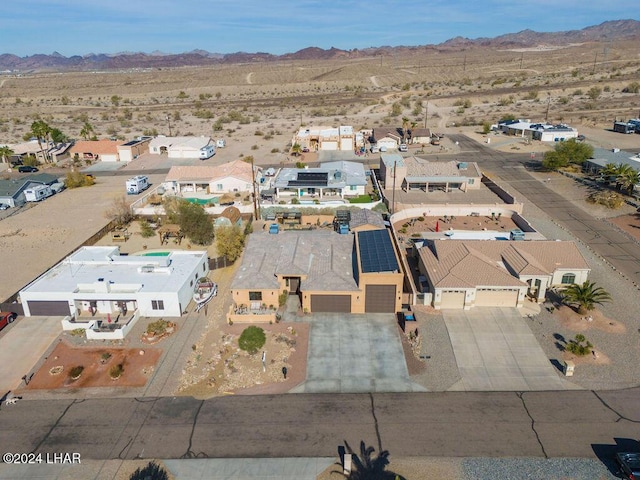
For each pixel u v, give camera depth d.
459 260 51.28
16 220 78.56
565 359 41.31
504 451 32.41
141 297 48.25
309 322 47.53
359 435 33.91
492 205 75.38
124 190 93.50
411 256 61.53
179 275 52.31
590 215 74.50
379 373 40.16
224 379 39.72
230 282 56.09
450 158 111.88
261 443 33.34
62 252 65.88
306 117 168.88
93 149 118.19
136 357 42.78
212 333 46.00
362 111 177.00
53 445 33.56
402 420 35.16
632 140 119.81
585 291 46.72
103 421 35.62
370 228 62.16
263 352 42.78
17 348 44.53
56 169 111.31
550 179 92.75
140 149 122.38
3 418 36.03
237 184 88.62
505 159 109.69
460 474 30.75
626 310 48.19
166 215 75.19
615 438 33.31
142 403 37.34
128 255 62.84
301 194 85.00
